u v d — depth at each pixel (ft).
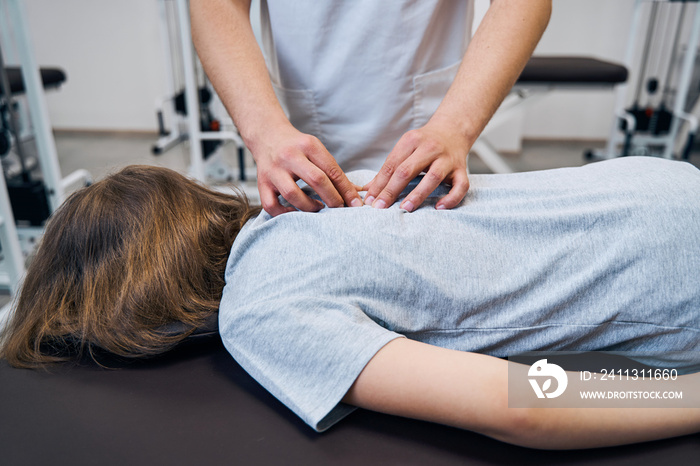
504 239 1.97
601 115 13.12
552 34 12.52
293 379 1.77
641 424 1.73
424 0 2.82
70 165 11.25
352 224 1.89
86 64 13.58
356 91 3.05
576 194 2.11
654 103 12.70
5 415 1.92
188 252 2.20
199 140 7.93
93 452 1.76
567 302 1.92
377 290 1.81
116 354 2.20
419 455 1.76
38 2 12.98
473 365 1.62
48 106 14.07
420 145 2.14
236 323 1.89
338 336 1.69
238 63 2.64
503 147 12.52
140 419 1.90
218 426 1.87
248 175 9.55
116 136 13.96
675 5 11.89
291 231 1.98
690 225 1.95
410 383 1.61
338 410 1.81
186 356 2.27
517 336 1.93
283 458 1.74
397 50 2.92
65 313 2.16
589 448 1.81
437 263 1.87
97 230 2.16
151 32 13.12
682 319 1.93
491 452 1.78
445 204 2.09
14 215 6.23
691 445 1.85
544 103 13.17
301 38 2.96
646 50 10.21
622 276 1.92
